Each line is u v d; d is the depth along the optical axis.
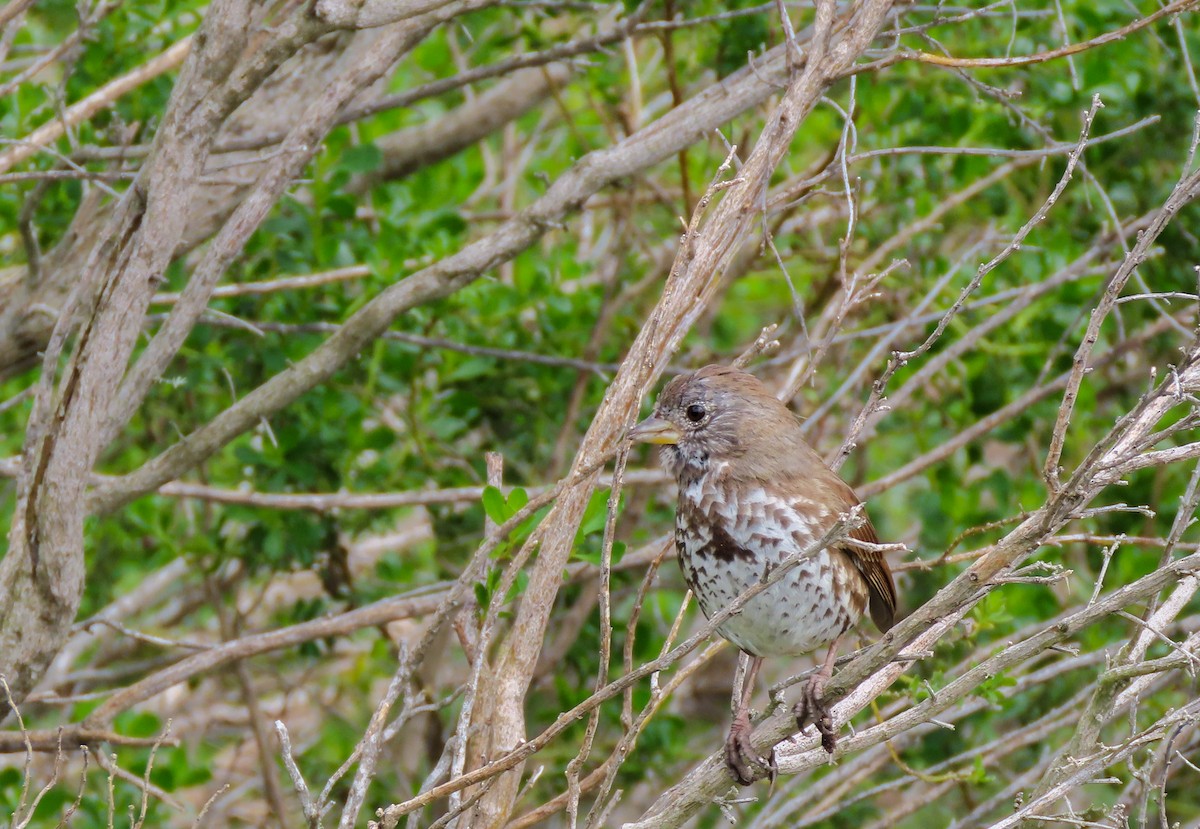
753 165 7.69
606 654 6.38
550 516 7.55
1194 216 12.13
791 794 11.84
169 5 11.65
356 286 12.91
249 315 11.87
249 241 11.45
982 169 12.01
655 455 12.80
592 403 12.98
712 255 7.57
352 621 10.34
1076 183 12.39
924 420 13.04
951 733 11.35
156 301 10.73
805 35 10.38
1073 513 6.09
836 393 11.27
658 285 13.63
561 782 11.75
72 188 11.54
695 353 13.02
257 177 10.24
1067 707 9.92
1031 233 12.18
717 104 9.82
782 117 7.71
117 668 12.70
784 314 15.12
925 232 12.76
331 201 11.41
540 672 12.05
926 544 12.02
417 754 12.87
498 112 13.67
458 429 12.48
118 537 12.41
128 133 10.49
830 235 14.57
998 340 12.34
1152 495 11.77
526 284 12.74
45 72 14.38
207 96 7.97
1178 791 11.47
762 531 8.07
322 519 12.08
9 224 12.02
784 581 8.04
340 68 11.30
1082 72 11.99
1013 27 9.39
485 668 7.76
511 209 15.13
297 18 7.89
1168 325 11.97
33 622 8.08
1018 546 6.17
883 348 11.69
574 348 12.87
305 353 11.66
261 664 13.88
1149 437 6.16
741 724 7.71
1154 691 10.56
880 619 9.16
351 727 13.08
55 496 8.02
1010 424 12.33
